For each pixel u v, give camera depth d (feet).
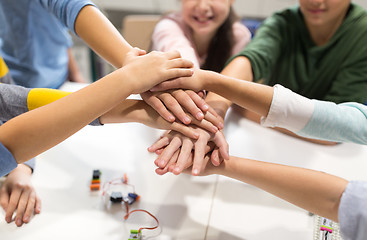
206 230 2.32
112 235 2.25
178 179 2.66
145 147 2.94
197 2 3.50
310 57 3.54
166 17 3.82
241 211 2.45
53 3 2.90
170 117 2.41
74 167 2.71
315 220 2.40
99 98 2.12
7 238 2.22
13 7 3.31
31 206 2.38
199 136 2.39
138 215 2.38
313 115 2.29
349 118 2.32
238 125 3.22
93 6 2.80
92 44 2.72
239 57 3.16
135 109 2.53
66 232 2.26
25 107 2.46
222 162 2.35
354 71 3.36
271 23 3.58
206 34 3.70
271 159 2.86
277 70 3.69
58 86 3.76
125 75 2.24
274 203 2.52
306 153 2.94
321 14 3.18
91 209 2.41
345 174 2.76
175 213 2.41
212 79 2.48
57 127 2.04
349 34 3.34
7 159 2.00
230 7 3.76
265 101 2.35
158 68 2.37
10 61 3.53
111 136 3.03
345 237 2.00
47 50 3.67
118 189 2.55
